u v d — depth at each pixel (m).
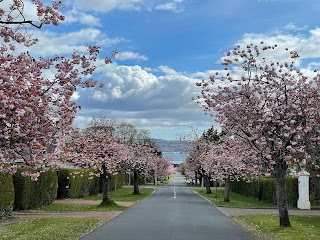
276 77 16.30
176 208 27.08
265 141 15.94
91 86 10.37
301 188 28.73
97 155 27.45
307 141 15.69
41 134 9.37
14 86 8.33
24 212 24.45
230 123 16.75
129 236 14.12
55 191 31.36
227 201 33.69
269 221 19.20
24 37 9.18
